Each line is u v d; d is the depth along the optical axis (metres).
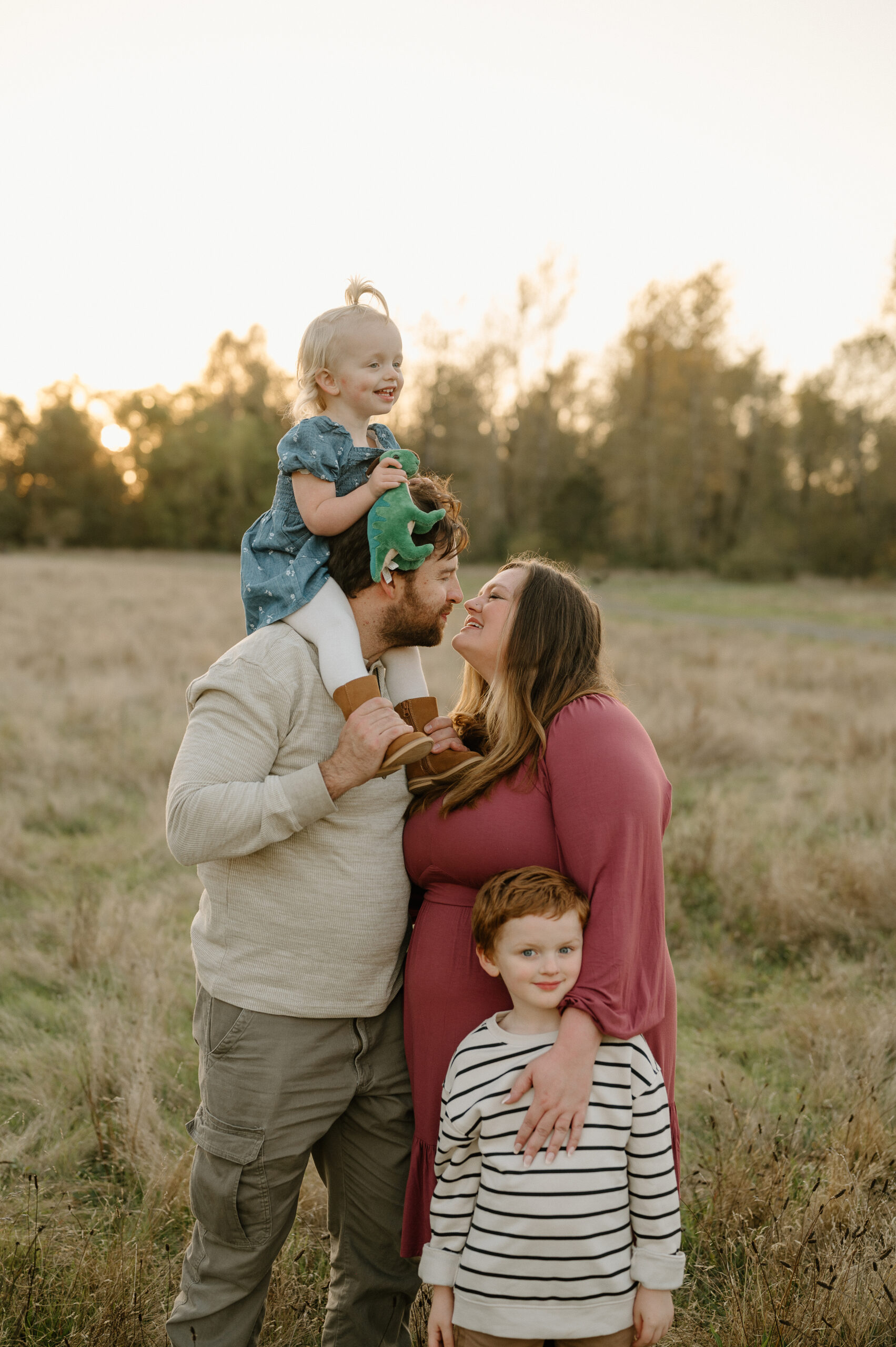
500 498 53.75
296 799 1.68
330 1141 2.05
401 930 1.94
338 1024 1.88
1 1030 3.67
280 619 1.86
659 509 51.41
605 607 30.41
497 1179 1.62
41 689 10.57
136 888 5.18
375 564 1.81
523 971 1.70
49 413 66.69
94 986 4.04
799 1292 2.21
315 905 1.83
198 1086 3.31
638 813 1.73
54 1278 2.29
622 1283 1.61
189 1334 1.89
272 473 65.69
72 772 7.36
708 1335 2.24
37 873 5.35
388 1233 2.04
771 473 52.31
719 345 51.53
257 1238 1.88
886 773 7.50
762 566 45.22
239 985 1.84
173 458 65.25
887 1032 3.54
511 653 1.92
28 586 26.27
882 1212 2.57
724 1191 2.61
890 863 5.13
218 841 1.71
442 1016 1.88
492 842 1.84
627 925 1.70
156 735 8.46
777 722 10.06
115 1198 2.74
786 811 6.61
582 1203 1.59
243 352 74.25
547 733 1.86
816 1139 2.94
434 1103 1.88
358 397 2.15
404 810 1.96
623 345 53.22
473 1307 1.62
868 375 50.53
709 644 18.67
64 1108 3.14
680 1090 3.32
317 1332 2.26
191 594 25.94
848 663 15.81
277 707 1.79
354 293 2.19
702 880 5.43
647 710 10.03
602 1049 1.67
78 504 66.69
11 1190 2.74
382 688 2.05
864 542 48.66
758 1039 3.74
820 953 4.50
